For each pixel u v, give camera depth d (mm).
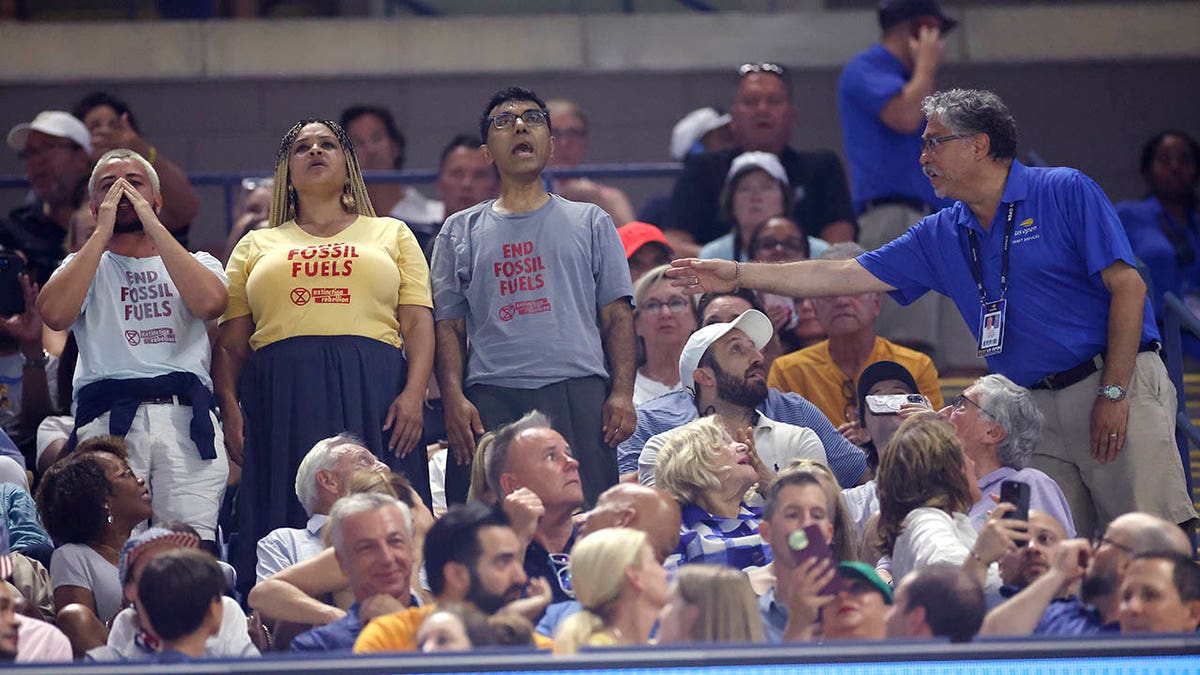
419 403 17766
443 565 14367
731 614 13664
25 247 26031
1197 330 20406
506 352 17922
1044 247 17453
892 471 15781
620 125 36188
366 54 35781
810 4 36594
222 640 14945
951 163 17594
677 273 18719
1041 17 36406
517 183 18391
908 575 14133
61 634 14930
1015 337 17656
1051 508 16297
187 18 35844
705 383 19297
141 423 17688
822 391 21781
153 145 35281
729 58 36281
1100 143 36281
